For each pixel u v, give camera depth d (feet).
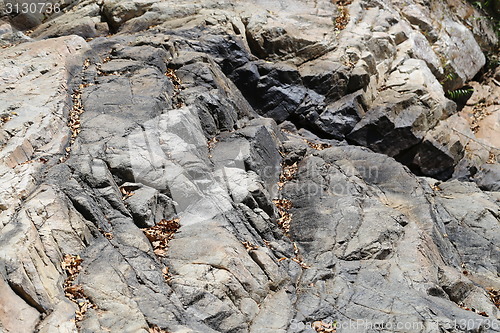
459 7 62.08
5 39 40.73
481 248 31.65
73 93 33.01
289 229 29.58
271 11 47.75
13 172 24.25
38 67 33.94
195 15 44.91
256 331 21.42
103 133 28.66
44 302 18.88
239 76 42.01
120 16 44.88
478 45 60.39
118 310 19.61
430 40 54.08
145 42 39.60
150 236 24.38
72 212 23.09
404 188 33.09
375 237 27.76
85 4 46.68
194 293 21.47
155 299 20.70
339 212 29.66
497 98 55.31
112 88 33.58
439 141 43.42
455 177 44.37
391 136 42.27
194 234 25.12
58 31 43.60
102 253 22.21
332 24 47.39
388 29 49.19
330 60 43.88
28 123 27.53
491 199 36.32
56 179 24.58
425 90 44.45
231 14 44.78
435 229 30.09
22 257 19.58
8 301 18.21
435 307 23.35
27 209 21.94
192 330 19.17
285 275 24.70
